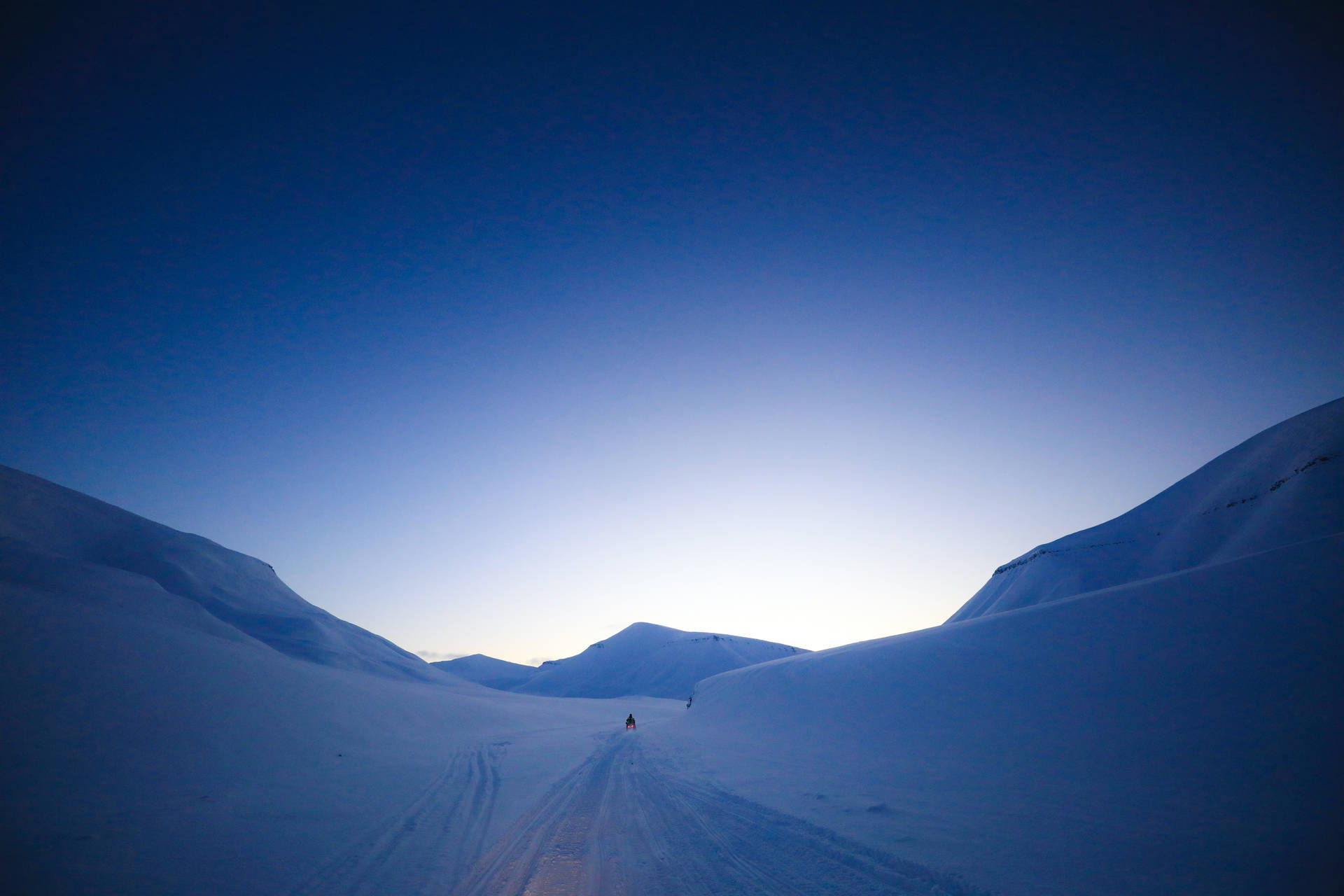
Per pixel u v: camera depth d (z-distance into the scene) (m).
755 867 9.05
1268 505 65.38
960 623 37.28
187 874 9.35
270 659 36.53
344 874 9.38
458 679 124.75
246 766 19.27
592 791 17.47
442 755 27.38
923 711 23.47
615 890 8.23
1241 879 7.29
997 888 7.44
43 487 102.31
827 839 10.27
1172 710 15.76
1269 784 10.85
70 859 9.81
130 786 15.36
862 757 19.91
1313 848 8.01
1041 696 20.05
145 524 114.94
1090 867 8.11
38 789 13.95
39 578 35.94
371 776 20.02
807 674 39.84
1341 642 15.35
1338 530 52.50
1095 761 14.30
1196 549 72.56
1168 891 7.11
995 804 12.20
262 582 124.75
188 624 40.44
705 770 20.73
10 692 18.12
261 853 10.59
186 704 22.41
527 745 33.66
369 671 89.88
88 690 20.12
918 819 11.35
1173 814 10.20
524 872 9.25
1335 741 11.70
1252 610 18.78
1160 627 20.55
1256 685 15.19
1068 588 83.06
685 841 10.96
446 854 10.58
